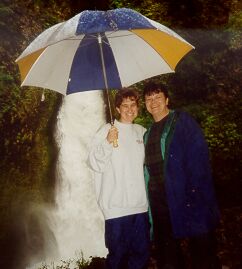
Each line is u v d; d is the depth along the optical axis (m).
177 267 3.83
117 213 3.70
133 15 3.17
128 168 3.74
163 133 3.68
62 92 3.76
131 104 3.82
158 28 3.20
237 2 10.48
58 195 9.90
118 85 3.82
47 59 3.60
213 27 10.28
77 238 9.70
